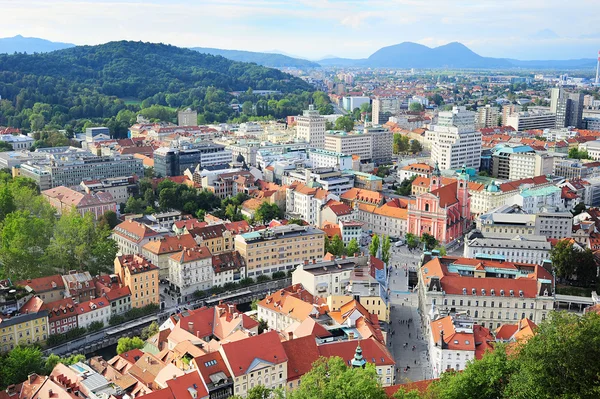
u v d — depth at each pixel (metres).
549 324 163.00
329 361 194.50
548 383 149.12
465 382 166.25
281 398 194.62
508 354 182.62
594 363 147.75
